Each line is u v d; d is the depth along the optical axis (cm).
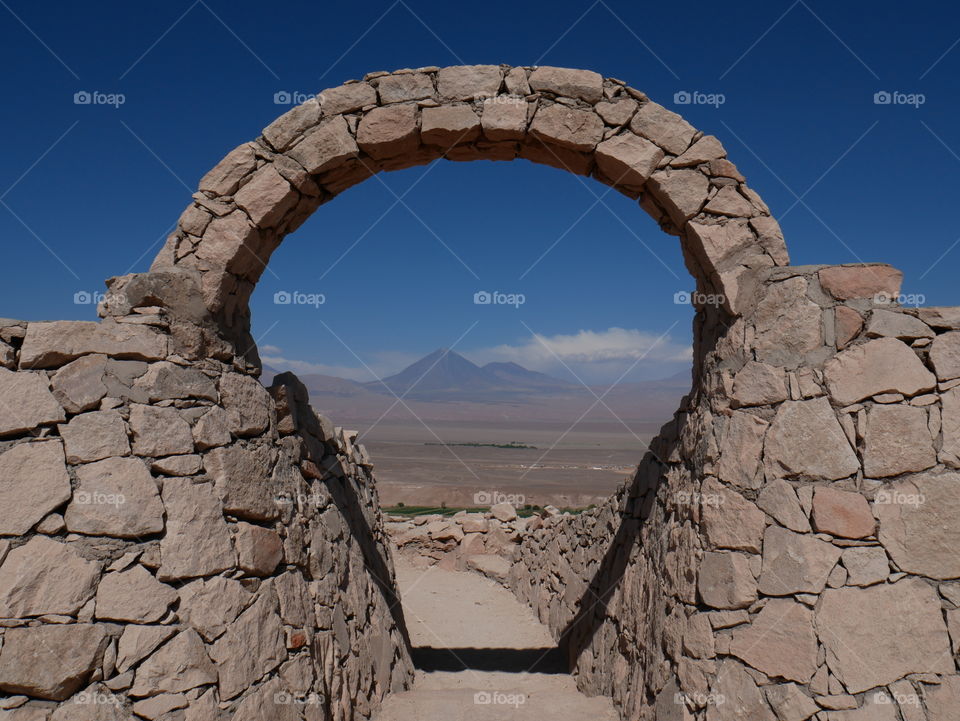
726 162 533
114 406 452
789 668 460
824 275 500
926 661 454
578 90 551
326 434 688
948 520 466
